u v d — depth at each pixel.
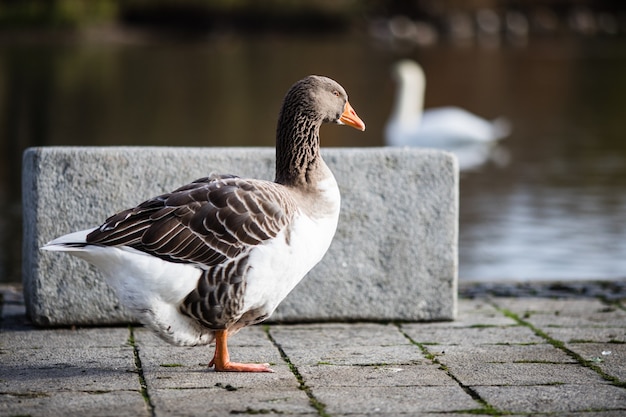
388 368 6.67
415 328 8.00
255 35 57.97
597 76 37.88
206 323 6.24
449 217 8.16
